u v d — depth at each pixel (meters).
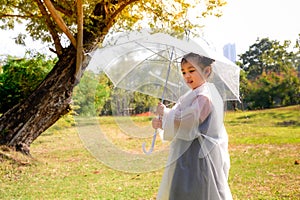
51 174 6.03
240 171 6.21
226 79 2.85
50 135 10.16
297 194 4.81
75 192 4.98
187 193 2.49
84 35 6.87
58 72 7.07
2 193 4.93
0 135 6.87
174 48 2.68
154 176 5.80
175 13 7.55
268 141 9.05
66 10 7.46
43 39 8.95
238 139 9.31
